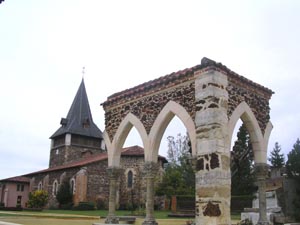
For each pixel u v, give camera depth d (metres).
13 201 58.19
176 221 20.62
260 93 15.43
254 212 20.19
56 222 20.34
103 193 42.72
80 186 41.72
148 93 15.66
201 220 11.96
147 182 14.95
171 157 56.12
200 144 12.59
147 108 15.66
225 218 11.67
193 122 13.24
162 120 14.68
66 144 55.31
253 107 14.93
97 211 37.75
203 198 12.07
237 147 37.19
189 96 13.65
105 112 18.28
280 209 25.89
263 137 15.24
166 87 14.77
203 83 12.98
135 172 42.94
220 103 12.68
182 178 42.59
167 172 42.84
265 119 15.61
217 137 12.23
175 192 39.38
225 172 12.08
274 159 62.50
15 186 59.03
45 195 44.12
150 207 14.71
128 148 46.12
